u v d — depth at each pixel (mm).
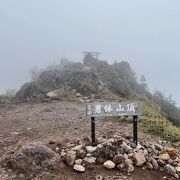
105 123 14008
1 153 9641
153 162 8984
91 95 23828
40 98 22578
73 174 8281
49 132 12273
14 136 11945
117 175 8383
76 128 12758
